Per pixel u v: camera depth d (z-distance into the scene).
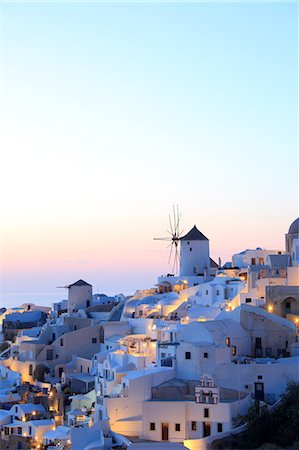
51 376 141.75
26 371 145.88
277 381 99.81
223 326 109.19
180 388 100.06
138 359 114.00
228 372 100.44
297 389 96.06
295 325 112.94
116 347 132.88
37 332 175.25
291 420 91.56
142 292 168.62
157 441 95.50
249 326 111.56
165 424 95.94
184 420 95.44
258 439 90.88
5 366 154.50
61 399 123.69
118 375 112.50
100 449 93.38
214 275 173.12
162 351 111.12
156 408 96.56
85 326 159.50
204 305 145.12
